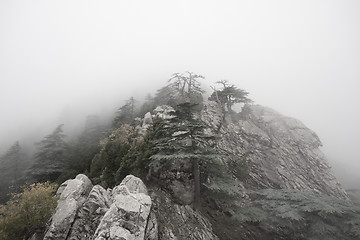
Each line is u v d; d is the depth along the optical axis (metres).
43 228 13.59
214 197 20.02
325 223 17.80
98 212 14.18
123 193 14.42
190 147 18.67
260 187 28.45
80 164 28.42
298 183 31.08
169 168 20.77
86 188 16.75
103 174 20.70
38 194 13.85
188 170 20.92
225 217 20.86
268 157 33.34
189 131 18.89
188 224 17.30
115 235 11.09
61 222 12.97
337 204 18.58
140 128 30.61
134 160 20.55
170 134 19.56
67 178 26.12
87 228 13.38
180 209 18.30
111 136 29.72
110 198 15.98
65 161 32.91
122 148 22.12
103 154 22.55
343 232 17.34
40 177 30.59
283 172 31.70
